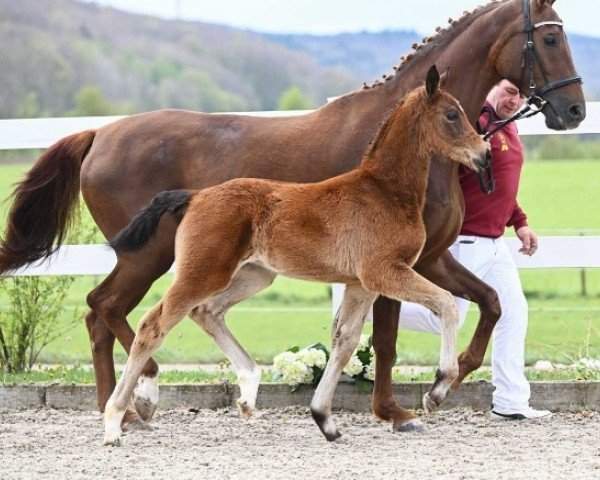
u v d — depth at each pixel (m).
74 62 88.12
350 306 10.09
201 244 9.46
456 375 9.45
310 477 8.40
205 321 10.22
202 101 91.38
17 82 84.81
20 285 13.58
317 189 9.74
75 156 11.45
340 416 11.60
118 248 9.67
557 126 10.45
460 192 10.59
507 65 10.54
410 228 9.65
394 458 9.25
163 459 9.22
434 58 10.72
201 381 12.50
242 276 10.34
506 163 11.23
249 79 98.00
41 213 11.46
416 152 9.73
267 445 9.95
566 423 11.12
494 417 11.34
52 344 19.86
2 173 48.22
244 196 9.61
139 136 11.07
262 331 22.84
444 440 10.14
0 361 13.74
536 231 28.53
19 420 11.52
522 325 11.26
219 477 8.41
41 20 90.88
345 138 10.48
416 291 9.44
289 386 12.02
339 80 100.69
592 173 52.62
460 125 9.77
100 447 9.76
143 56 94.56
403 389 11.91
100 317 10.89
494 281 11.28
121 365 15.10
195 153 10.87
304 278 9.84
